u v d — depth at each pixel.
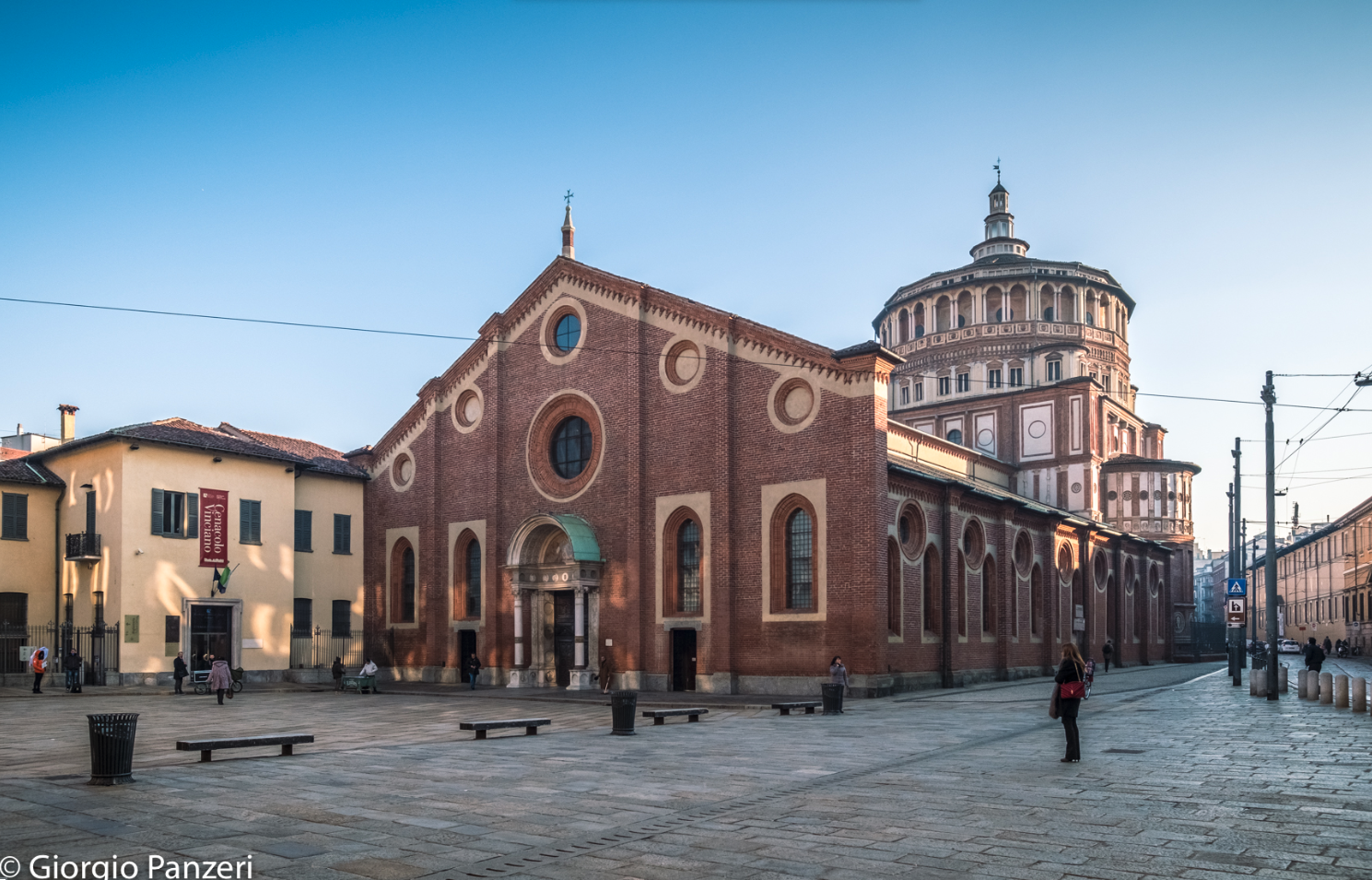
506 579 43.94
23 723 26.88
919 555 38.06
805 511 36.03
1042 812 12.70
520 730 24.72
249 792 14.53
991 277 70.94
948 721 25.33
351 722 27.02
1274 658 31.00
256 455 45.50
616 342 41.38
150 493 42.16
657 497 39.25
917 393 73.19
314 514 48.88
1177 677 46.25
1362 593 84.19
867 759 17.89
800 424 36.03
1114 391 71.81
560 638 42.53
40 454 45.69
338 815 12.81
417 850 10.95
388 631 48.59
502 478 44.84
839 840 11.25
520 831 11.85
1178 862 10.16
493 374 45.56
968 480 57.41
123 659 40.50
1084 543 53.22
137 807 13.27
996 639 43.59
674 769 16.78
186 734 23.86
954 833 11.55
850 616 34.06
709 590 37.19
